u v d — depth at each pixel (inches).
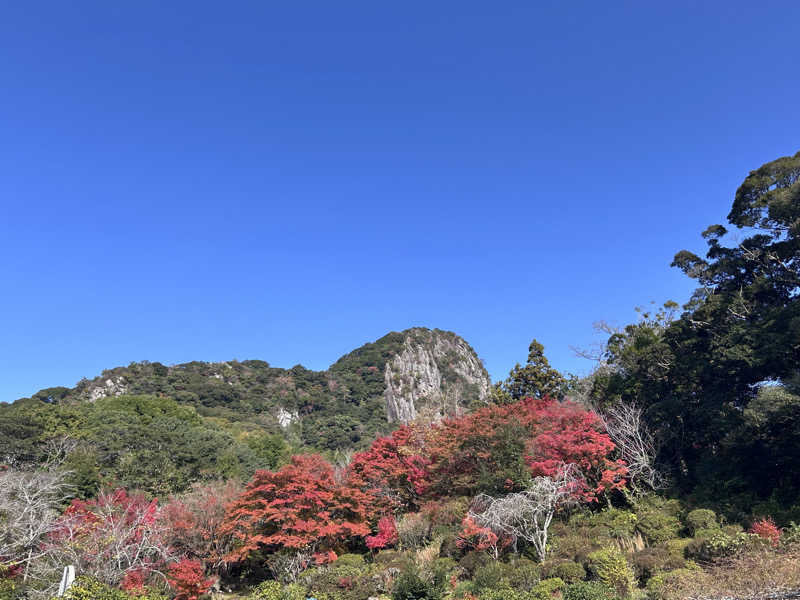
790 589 389.7
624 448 768.3
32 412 1598.2
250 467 1814.7
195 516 832.9
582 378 1227.9
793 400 581.6
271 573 805.9
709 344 844.0
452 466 844.0
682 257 975.0
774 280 800.9
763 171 846.5
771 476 662.5
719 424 702.5
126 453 1537.9
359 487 914.7
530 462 725.3
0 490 641.6
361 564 717.3
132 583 653.9
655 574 490.3
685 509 650.2
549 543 622.5
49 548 634.8
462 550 663.1
